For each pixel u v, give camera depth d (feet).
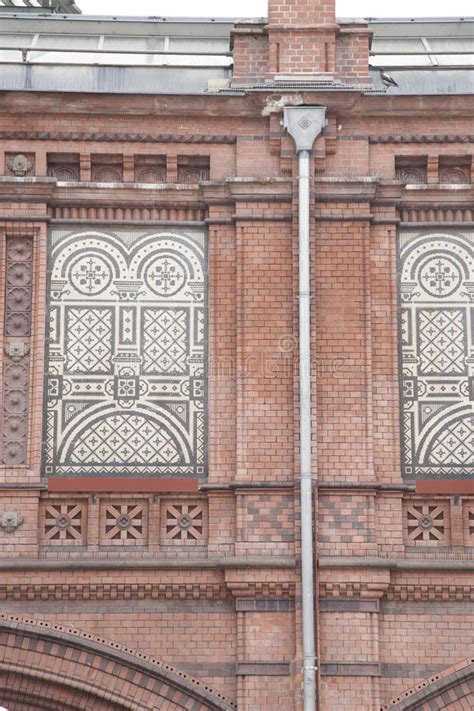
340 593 57.21
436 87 65.00
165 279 61.52
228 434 59.47
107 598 57.67
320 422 59.16
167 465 59.31
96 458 59.31
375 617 57.11
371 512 58.18
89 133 62.23
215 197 61.77
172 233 62.03
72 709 57.36
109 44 70.28
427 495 58.95
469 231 62.39
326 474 58.59
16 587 57.31
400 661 57.16
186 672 57.00
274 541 57.82
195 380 60.39
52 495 58.59
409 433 59.93
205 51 69.77
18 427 59.41
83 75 64.23
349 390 59.57
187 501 58.90
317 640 56.08
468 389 60.49
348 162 62.08
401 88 64.80
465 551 58.54
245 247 61.05
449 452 59.77
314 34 62.95
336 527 57.98
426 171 62.75
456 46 71.15
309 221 60.49
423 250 62.13
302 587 56.44
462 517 58.95
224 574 57.47
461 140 62.54
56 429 59.57
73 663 57.06
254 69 63.41
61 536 58.44
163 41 70.69
